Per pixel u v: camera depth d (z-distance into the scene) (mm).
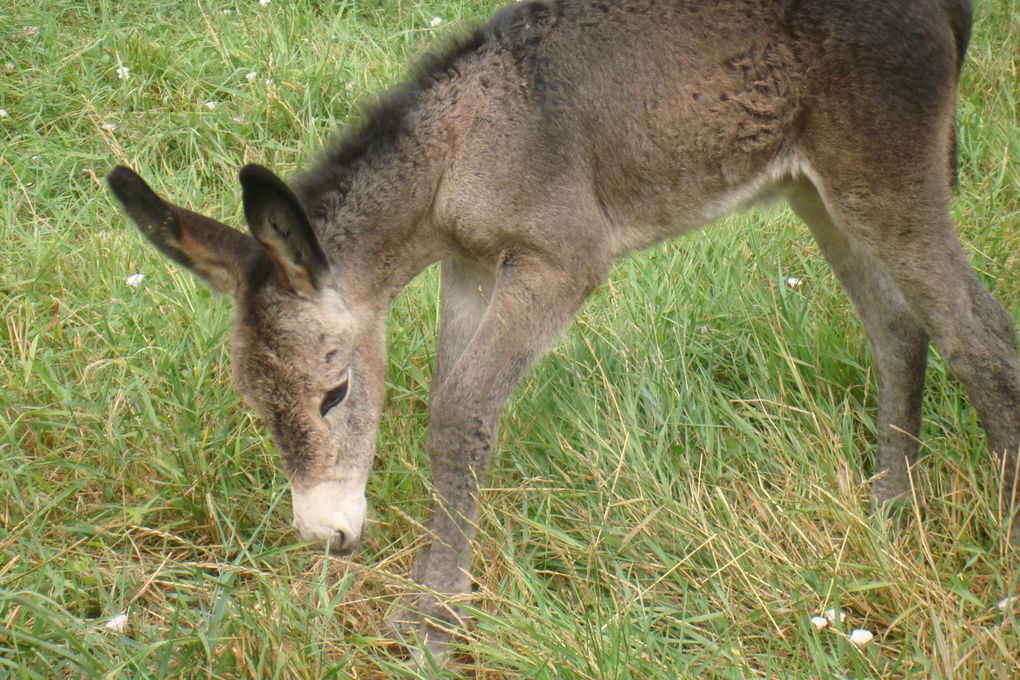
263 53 10281
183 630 5816
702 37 6230
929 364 7570
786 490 6402
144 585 6031
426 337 7734
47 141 9523
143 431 6891
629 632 5602
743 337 7734
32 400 7160
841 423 7160
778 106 6277
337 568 6348
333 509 5883
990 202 8906
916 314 6473
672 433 6988
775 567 5988
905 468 6863
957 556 6254
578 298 6270
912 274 6348
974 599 5703
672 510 6355
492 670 5605
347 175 6164
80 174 9430
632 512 6477
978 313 6379
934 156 6227
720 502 6426
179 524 6590
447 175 6184
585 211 6199
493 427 6141
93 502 6777
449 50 6285
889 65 6059
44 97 9867
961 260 6387
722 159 6387
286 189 5359
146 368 7383
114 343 7570
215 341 7340
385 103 6270
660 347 7520
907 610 5621
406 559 6496
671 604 6059
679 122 6270
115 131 9648
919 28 6062
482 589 6047
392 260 6312
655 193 6414
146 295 7957
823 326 7613
